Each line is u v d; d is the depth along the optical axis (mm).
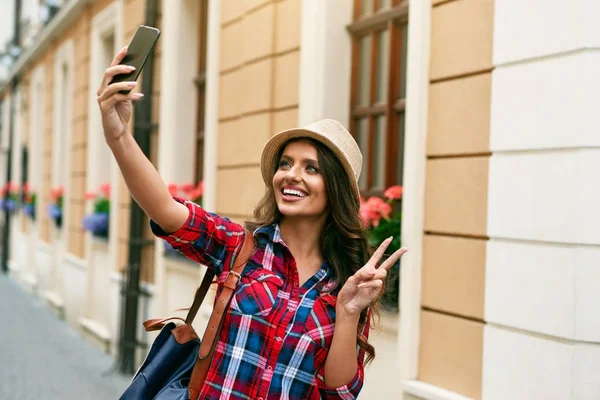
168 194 2162
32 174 15148
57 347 8773
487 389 3223
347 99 4746
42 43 13539
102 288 8945
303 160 2291
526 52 3078
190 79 7035
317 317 2188
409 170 3709
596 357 2832
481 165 3328
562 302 2879
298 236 2336
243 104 5570
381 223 3943
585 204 2828
